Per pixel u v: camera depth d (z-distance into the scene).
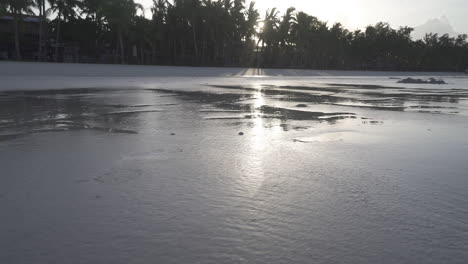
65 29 39.88
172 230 2.03
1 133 4.81
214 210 2.32
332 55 66.38
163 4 44.53
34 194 2.55
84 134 4.80
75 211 2.27
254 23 50.81
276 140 4.59
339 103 9.58
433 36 87.38
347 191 2.71
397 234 2.02
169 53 48.00
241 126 5.64
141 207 2.35
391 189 2.77
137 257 1.74
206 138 4.66
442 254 1.81
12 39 39.47
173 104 8.52
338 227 2.10
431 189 2.78
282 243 1.90
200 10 45.31
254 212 2.30
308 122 6.17
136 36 41.66
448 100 11.09
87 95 10.33
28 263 1.68
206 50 51.66
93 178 2.93
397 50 73.06
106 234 1.97
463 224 2.16
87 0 38.41
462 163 3.55
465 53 86.25
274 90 14.33
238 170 3.22
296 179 2.99
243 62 54.28
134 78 21.27
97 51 43.56
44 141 4.34
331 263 1.71
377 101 10.38
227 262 1.71
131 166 3.30
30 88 12.48
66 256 1.75
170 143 4.32
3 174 3.01
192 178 2.97
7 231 2.00
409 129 5.62
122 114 6.75
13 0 32.88
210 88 14.48
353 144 4.41
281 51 58.06
